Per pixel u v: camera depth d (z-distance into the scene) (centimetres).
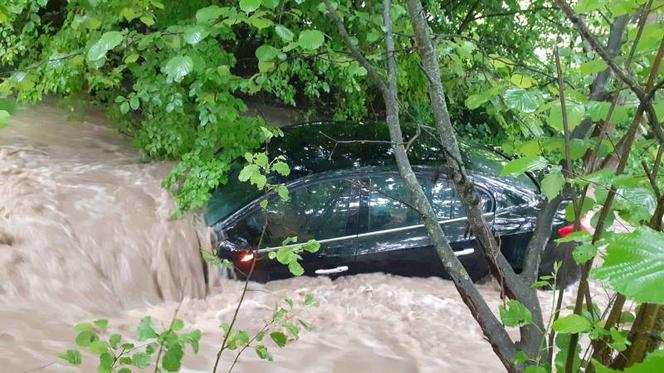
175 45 399
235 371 438
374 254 579
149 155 768
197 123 729
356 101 934
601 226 178
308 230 568
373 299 558
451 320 542
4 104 253
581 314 186
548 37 870
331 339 503
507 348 250
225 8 371
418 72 775
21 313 469
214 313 534
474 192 269
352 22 632
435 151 607
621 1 226
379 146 614
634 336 168
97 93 800
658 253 89
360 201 575
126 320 502
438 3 789
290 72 707
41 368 390
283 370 449
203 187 589
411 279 593
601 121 260
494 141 985
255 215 562
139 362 262
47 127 880
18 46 738
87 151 798
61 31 649
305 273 573
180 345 265
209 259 374
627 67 203
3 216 563
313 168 582
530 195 596
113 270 548
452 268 259
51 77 639
